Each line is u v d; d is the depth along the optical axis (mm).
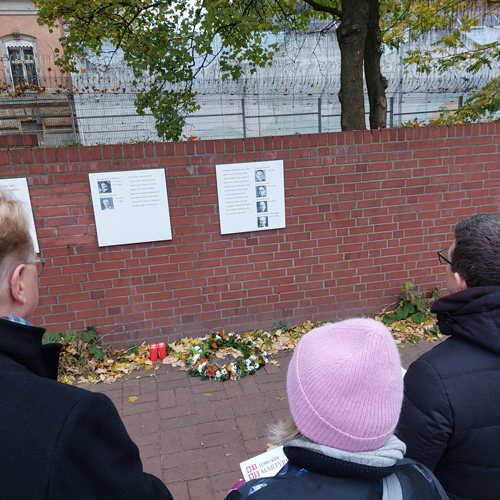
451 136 4309
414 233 4438
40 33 15445
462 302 1134
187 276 4008
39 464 707
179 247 3939
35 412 746
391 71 12305
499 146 4445
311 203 4137
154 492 914
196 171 3838
